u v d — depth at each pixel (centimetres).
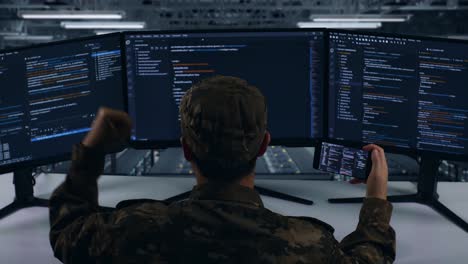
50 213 70
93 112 139
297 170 353
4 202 145
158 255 58
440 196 150
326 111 141
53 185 161
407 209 138
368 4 964
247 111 59
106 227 60
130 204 66
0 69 128
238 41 139
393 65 135
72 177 71
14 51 129
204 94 60
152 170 317
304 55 140
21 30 1152
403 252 110
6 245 114
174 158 359
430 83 133
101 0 941
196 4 988
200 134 59
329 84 140
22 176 139
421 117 135
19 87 130
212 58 140
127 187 157
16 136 131
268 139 63
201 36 139
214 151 59
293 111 142
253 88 62
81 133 138
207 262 57
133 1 977
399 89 135
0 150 130
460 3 977
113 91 140
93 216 63
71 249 62
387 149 138
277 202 143
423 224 127
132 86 141
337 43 137
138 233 58
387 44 134
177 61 140
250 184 63
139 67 140
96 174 72
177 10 1058
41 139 134
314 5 994
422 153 136
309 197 147
